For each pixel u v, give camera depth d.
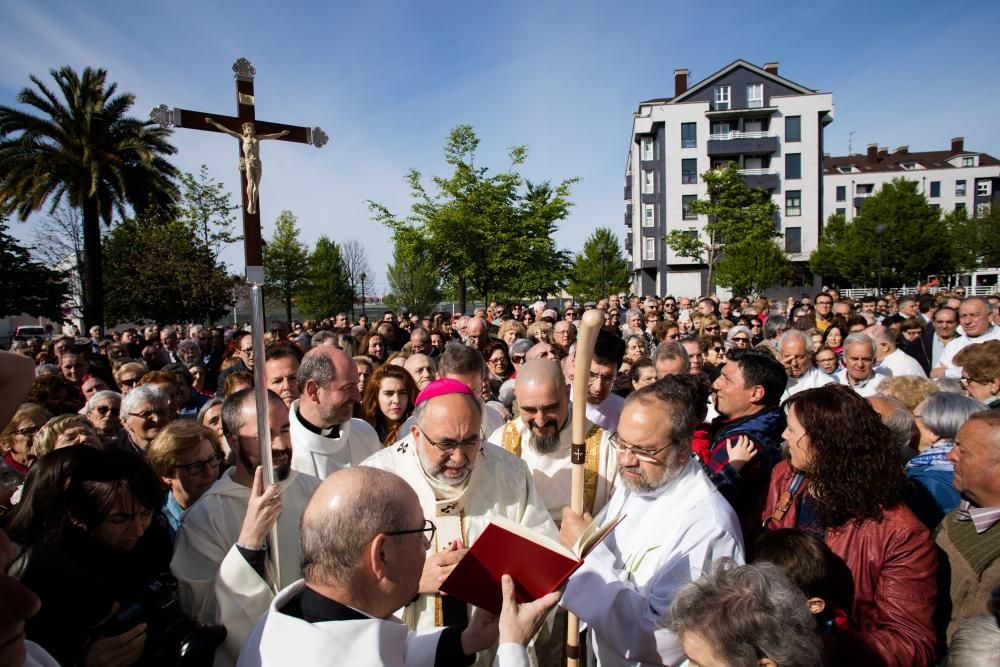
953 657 1.70
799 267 44.66
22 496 2.29
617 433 2.70
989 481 2.35
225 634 2.26
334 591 1.69
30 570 2.10
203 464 3.18
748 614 1.72
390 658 1.64
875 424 2.43
